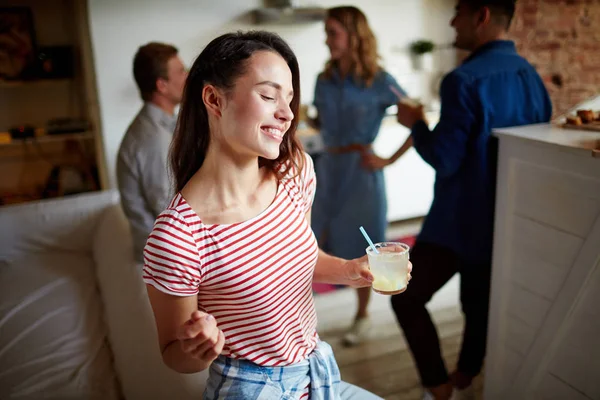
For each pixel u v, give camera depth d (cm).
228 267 100
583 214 153
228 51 100
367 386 233
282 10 365
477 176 196
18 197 370
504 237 186
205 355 90
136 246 226
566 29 353
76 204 293
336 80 273
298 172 117
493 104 190
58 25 359
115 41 338
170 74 213
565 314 164
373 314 291
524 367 185
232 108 100
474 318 217
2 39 342
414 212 423
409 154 407
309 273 114
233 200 104
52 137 346
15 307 241
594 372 158
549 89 359
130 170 212
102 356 213
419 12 427
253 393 108
